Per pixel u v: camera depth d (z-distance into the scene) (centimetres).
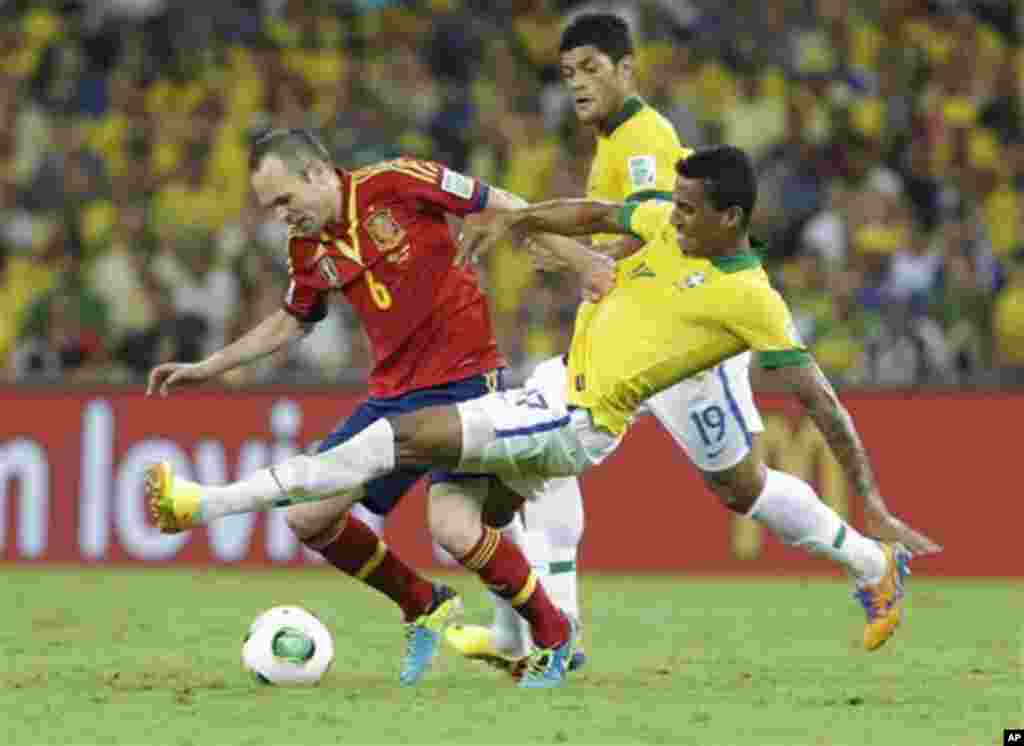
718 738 2111
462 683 2612
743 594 4259
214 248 6106
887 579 2716
